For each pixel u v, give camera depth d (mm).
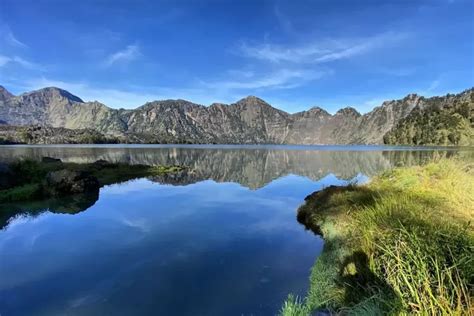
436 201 10188
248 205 17641
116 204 18078
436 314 4125
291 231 12375
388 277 5266
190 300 7109
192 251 10211
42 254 10000
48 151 82500
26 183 21922
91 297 7285
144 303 6973
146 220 14297
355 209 10992
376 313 4719
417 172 15445
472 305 3986
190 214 15469
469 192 10781
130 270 8742
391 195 11086
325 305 6145
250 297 7207
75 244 10977
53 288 7703
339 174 33250
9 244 11039
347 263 7289
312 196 16812
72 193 20922
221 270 8703
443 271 4488
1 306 6914
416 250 5121
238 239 11430
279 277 8234
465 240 5633
